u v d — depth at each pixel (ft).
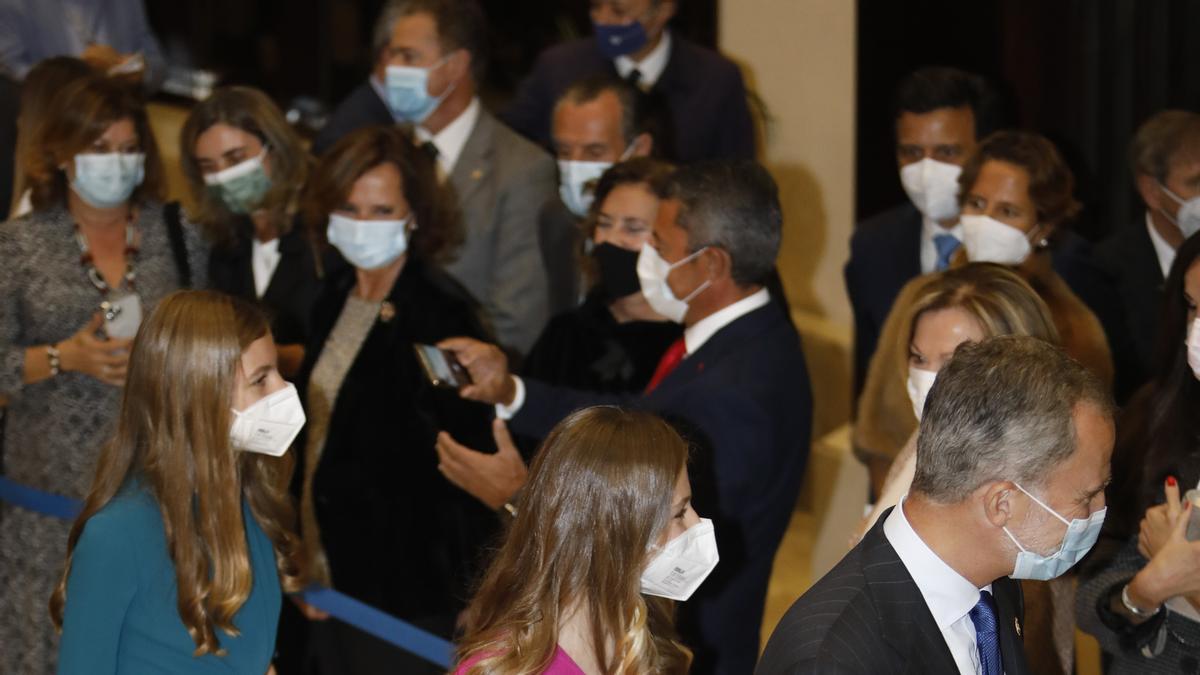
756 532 17.37
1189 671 15.10
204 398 14.58
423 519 20.57
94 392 21.24
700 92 27.30
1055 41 21.35
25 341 21.35
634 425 12.13
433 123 24.68
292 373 21.52
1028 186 19.31
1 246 21.02
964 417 11.62
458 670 11.99
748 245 17.57
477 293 24.22
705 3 30.27
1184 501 14.84
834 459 28.63
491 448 20.62
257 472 16.17
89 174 20.83
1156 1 20.26
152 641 14.73
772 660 11.64
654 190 19.81
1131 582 14.97
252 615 15.60
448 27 24.06
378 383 20.61
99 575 14.32
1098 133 21.15
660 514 11.89
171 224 22.61
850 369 29.14
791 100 29.55
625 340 20.45
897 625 11.59
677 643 13.41
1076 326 18.34
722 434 17.08
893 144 23.32
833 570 12.17
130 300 21.50
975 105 21.71
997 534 11.66
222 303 14.99
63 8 30.53
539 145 28.25
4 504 23.54
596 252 20.01
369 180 20.33
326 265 21.62
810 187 29.66
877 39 23.12
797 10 29.04
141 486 14.76
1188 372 15.93
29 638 21.48
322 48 38.99
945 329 14.83
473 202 24.34
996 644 12.32
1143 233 20.51
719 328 17.97
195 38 39.29
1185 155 19.10
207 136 22.76
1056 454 11.37
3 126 27.17
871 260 23.57
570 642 11.89
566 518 11.85
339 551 20.76
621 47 26.53
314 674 21.85
